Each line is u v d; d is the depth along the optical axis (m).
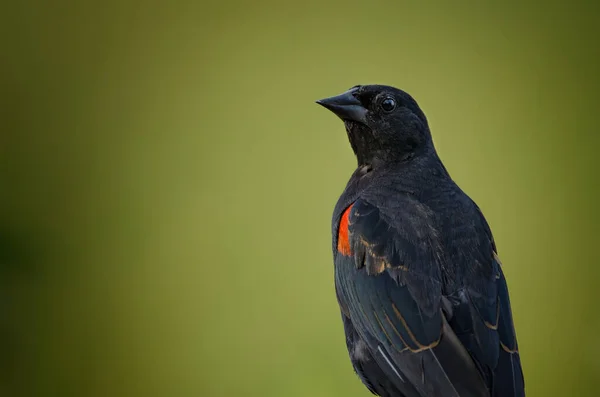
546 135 15.27
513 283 14.00
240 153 15.03
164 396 13.15
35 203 14.08
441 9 16.06
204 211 14.50
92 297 13.61
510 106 15.60
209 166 14.97
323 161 14.70
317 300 13.41
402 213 9.05
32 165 14.52
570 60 15.80
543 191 14.73
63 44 15.45
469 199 9.30
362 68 15.80
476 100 15.66
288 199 14.34
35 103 14.99
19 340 11.68
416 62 15.98
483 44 15.95
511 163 15.05
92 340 13.22
